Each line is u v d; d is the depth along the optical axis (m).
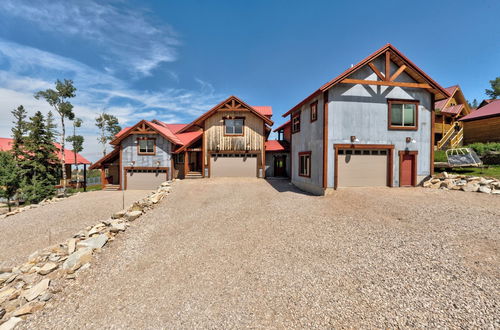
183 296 4.39
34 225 11.09
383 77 11.80
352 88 12.02
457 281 4.07
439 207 8.10
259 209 9.90
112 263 5.90
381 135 12.23
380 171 12.40
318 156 12.51
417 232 6.25
